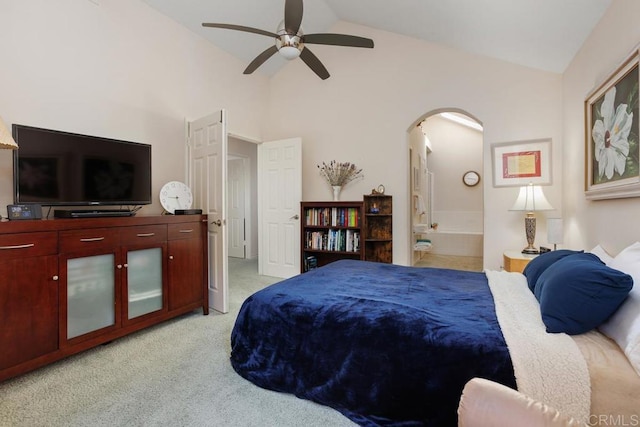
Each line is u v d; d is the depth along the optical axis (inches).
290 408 64.6
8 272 72.2
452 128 291.6
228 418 61.6
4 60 89.4
